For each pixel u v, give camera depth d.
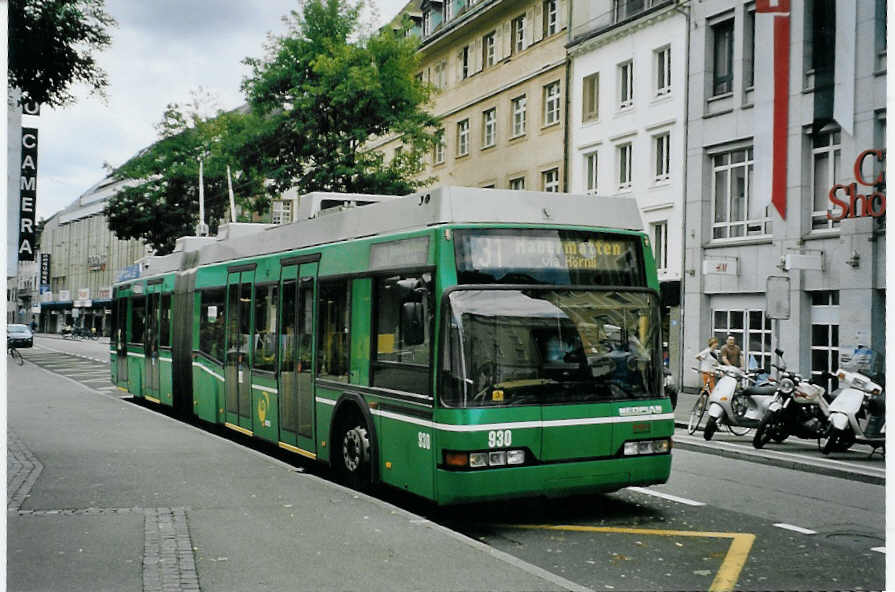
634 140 29.17
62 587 5.85
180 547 6.88
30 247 25.06
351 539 7.18
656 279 8.99
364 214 9.95
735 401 14.94
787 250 23.05
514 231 8.45
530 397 8.12
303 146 32.38
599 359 8.47
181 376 16.98
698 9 26.38
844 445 13.52
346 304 10.00
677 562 7.12
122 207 41.28
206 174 36.78
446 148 42.56
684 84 26.86
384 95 32.00
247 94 32.25
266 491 9.22
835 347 22.14
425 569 6.33
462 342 8.02
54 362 42.03
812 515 9.02
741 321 24.88
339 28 31.84
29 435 13.92
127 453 11.97
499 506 9.45
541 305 8.33
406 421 8.58
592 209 8.91
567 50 32.69
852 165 21.44
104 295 90.38
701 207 26.08
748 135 24.64
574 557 7.27
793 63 23.02
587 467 8.23
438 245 8.23
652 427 8.59
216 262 15.20
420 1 49.03
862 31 21.16
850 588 6.41
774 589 6.38
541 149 34.78
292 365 11.48
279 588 5.88
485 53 39.50
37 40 12.66
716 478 11.40
